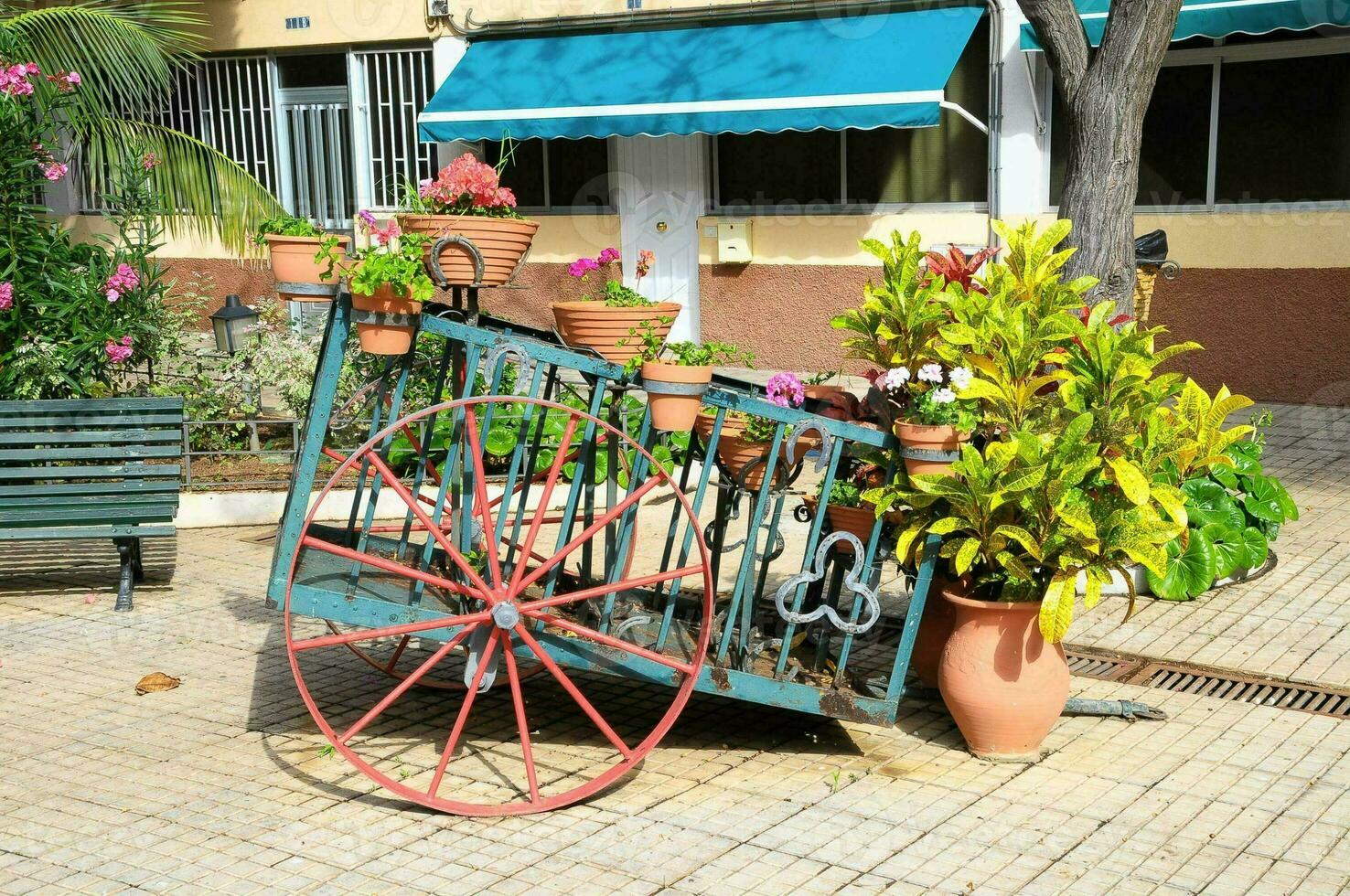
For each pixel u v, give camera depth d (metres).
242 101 15.70
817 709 4.76
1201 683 5.70
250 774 4.73
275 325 10.42
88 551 7.79
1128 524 4.65
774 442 4.78
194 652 6.07
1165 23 6.77
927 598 5.37
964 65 12.74
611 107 13.03
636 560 7.46
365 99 15.16
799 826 4.31
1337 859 4.07
